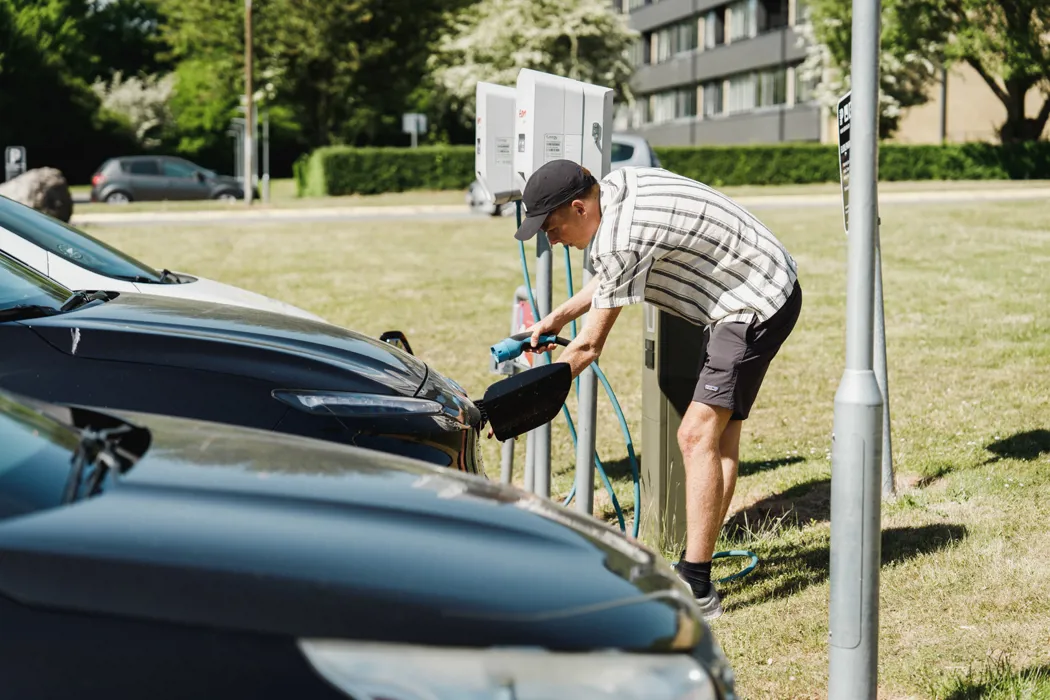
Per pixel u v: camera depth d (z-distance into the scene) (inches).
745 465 240.8
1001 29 1364.4
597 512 216.1
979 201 938.7
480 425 158.4
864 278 110.0
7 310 150.5
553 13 1894.7
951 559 168.4
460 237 765.9
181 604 64.2
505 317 446.9
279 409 141.3
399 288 527.5
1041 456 223.0
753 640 147.3
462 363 356.5
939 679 130.4
